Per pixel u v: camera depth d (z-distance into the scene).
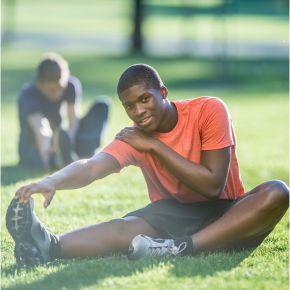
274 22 76.31
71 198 15.68
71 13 86.88
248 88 39.81
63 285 9.98
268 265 10.84
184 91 38.03
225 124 11.37
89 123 19.27
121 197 15.89
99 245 11.23
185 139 11.42
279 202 10.94
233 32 67.62
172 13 84.94
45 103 19.02
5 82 40.88
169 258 10.91
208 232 11.05
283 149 22.22
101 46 58.09
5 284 10.11
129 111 11.14
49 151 18.67
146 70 11.09
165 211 11.55
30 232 10.81
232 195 11.74
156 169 11.58
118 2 103.75
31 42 59.72
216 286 9.86
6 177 17.72
